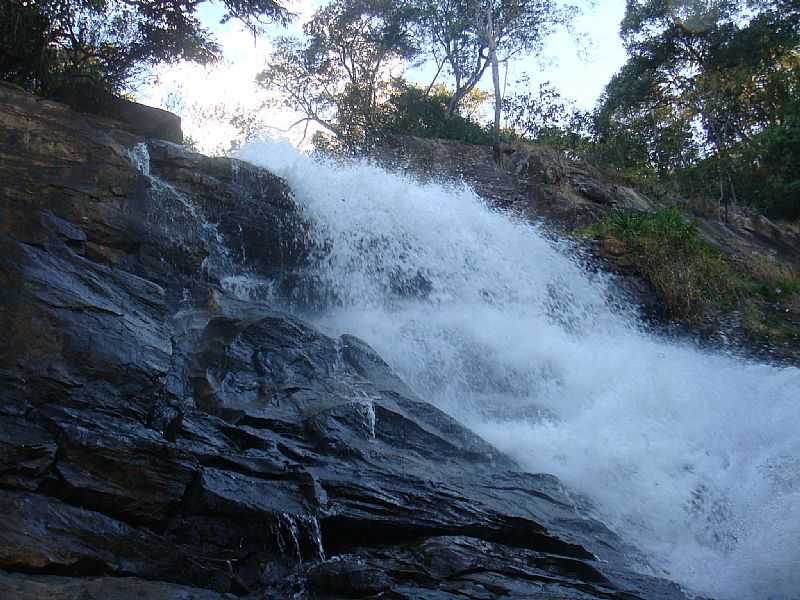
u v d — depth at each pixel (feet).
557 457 30.14
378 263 44.42
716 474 30.71
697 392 38.22
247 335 27.63
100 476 19.08
